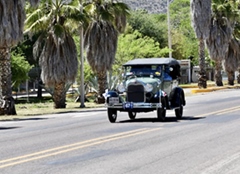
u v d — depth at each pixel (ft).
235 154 81.56
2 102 191.93
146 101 137.28
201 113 161.99
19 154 85.30
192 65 582.76
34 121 160.04
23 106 271.90
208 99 241.35
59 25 228.22
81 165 73.82
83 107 239.09
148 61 144.97
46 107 261.24
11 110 192.75
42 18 229.66
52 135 113.50
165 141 97.60
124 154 82.94
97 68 262.06
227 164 73.15
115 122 140.56
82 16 229.86
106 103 139.13
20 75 329.72
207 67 589.73
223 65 391.86
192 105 202.39
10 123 155.12
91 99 328.29
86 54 262.06
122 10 257.96
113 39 261.24
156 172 68.18
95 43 259.19
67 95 350.02
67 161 77.36
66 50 232.53
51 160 78.48
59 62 231.71
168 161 76.13
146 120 143.33
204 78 338.95
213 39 361.51
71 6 229.66
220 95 274.16
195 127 121.60
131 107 137.18
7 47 191.72
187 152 84.12
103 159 78.54
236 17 363.76
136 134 109.29
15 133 121.49
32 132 122.42
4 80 191.93
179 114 146.82
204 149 87.04
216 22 361.30
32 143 99.66
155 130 116.47
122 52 332.19
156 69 141.90
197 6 335.47
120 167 71.77
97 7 257.14
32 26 229.04
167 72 144.56
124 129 120.37
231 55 387.96
